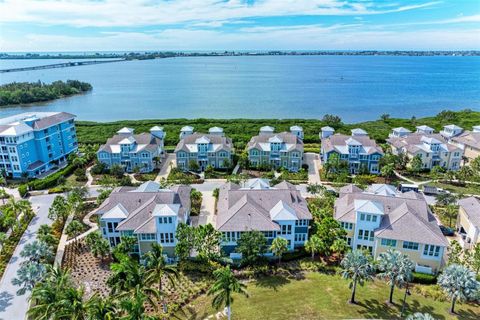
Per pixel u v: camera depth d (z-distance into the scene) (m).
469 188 82.00
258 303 43.97
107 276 50.50
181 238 51.91
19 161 88.00
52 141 99.50
